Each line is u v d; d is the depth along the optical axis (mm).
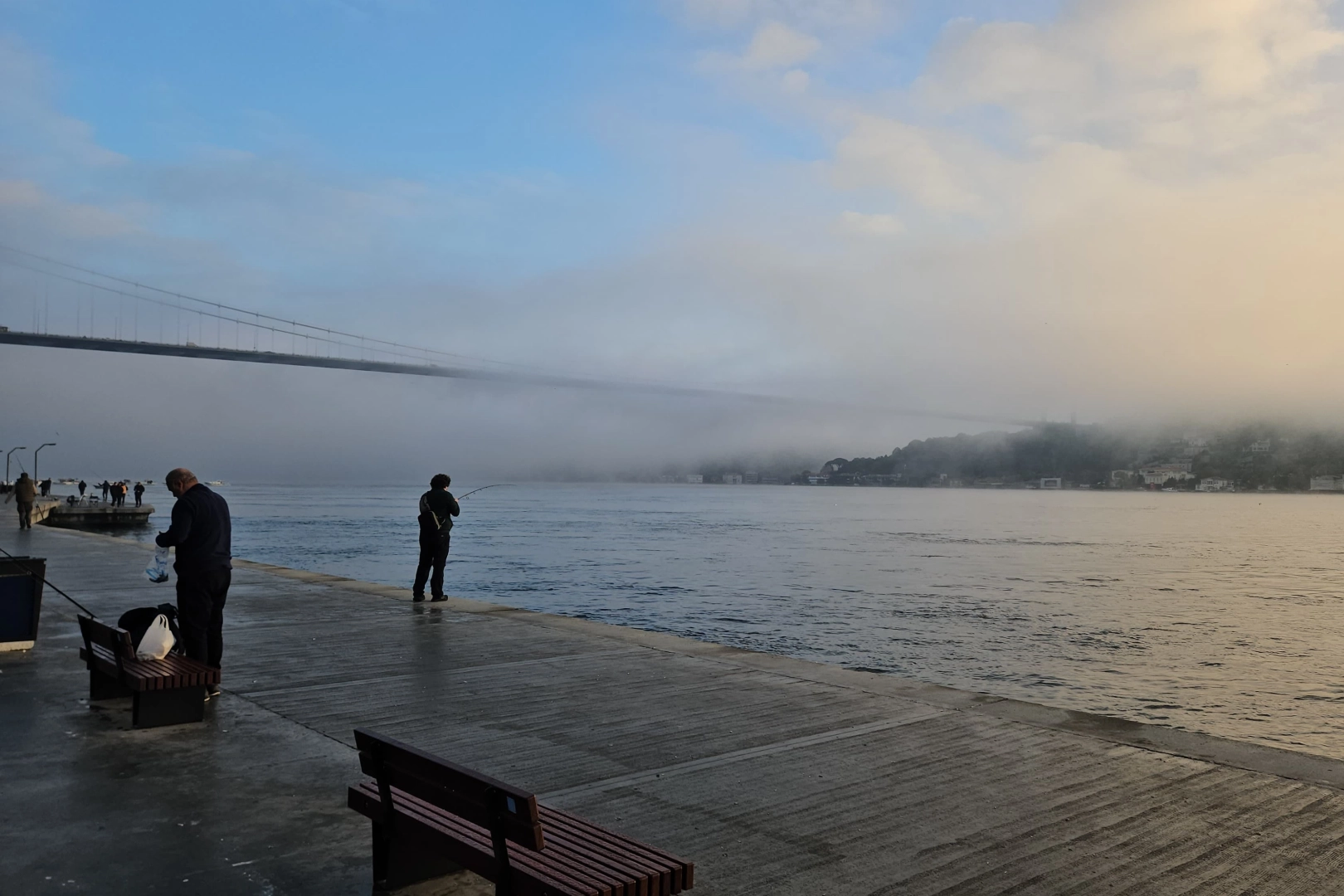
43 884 3475
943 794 4582
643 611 28516
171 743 5367
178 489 6316
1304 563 53812
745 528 89375
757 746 5391
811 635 24000
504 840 2895
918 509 166125
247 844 3906
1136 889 3547
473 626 9562
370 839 3979
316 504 154875
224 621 9852
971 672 19359
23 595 8008
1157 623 27656
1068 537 80750
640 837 4043
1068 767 5004
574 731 5699
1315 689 17859
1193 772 4914
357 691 6711
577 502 195250
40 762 4984
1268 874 3684
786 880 3619
